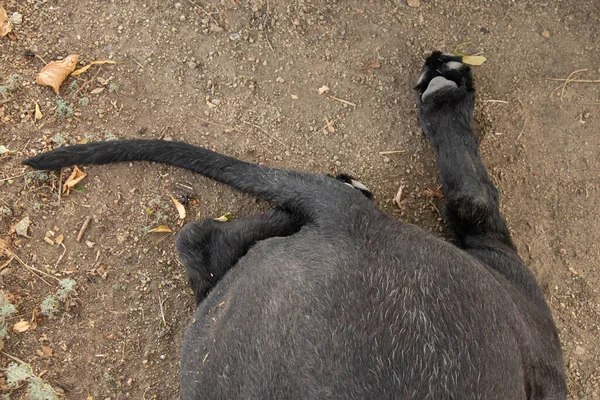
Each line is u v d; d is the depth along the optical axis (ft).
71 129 3.17
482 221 3.00
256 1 3.23
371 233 2.64
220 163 2.99
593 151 3.23
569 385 3.23
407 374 2.28
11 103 3.14
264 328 2.47
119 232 3.17
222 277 2.86
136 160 3.03
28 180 3.12
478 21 3.25
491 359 2.33
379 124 3.25
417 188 3.24
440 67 3.14
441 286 2.44
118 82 3.21
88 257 3.15
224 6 3.23
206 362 2.60
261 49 3.23
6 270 3.10
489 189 3.04
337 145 3.24
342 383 2.28
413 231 2.66
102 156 2.99
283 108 3.23
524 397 2.41
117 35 3.22
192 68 3.22
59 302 3.12
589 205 3.24
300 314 2.43
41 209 3.14
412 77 3.25
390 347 2.31
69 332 3.12
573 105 3.24
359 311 2.38
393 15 3.24
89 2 3.21
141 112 3.21
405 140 3.25
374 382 2.27
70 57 3.15
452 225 3.07
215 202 3.21
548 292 3.24
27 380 3.07
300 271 2.56
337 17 3.25
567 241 3.24
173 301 3.17
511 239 3.10
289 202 2.86
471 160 3.05
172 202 3.19
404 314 2.37
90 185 3.17
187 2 3.22
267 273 2.64
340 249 2.59
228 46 3.23
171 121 3.22
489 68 3.24
